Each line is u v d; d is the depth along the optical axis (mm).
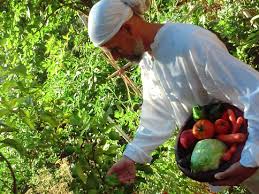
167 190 1862
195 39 1256
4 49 2256
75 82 2375
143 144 1458
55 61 2492
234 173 1268
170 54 1283
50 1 2344
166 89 1357
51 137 1551
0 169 1949
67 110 2211
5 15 2428
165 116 1449
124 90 2418
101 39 1263
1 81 1695
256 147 1240
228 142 1292
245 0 2188
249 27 2186
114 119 2383
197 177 1306
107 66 2395
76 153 1442
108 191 1446
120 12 1252
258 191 1377
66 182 1612
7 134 1742
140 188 1826
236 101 1290
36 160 1695
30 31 2447
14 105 1515
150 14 2314
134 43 1288
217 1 2285
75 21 2715
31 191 1733
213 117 1323
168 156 1949
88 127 1453
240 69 1242
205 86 1291
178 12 2291
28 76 1611
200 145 1300
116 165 1446
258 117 1233
